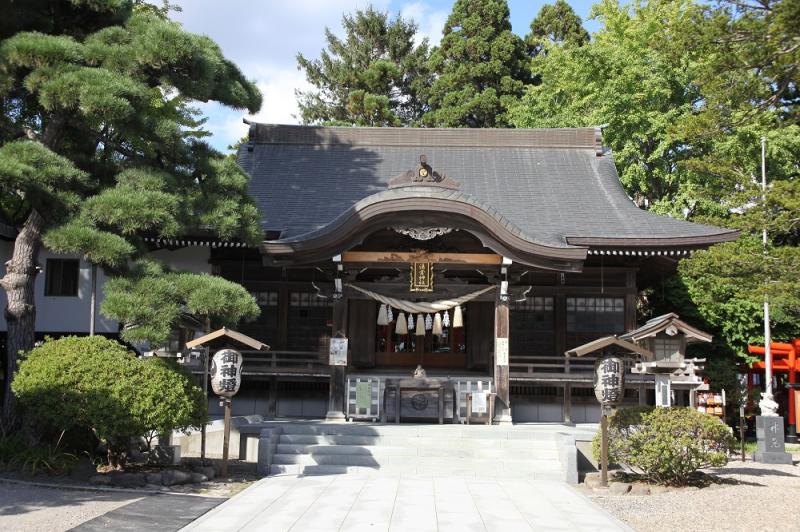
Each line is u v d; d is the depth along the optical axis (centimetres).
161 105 2100
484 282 2131
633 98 2812
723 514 1056
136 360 1259
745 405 2031
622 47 2936
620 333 1984
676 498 1196
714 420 1338
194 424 1286
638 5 3122
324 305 2036
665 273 2175
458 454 1459
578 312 2005
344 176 2298
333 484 1250
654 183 3058
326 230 1702
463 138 2473
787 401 2586
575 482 1364
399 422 1745
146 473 1259
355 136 2495
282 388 1995
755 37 1112
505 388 1748
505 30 4194
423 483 1270
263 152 2447
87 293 2055
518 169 2352
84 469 1309
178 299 1308
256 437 1556
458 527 952
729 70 1166
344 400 1794
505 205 2116
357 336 2184
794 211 1302
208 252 2020
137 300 1220
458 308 1823
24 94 1407
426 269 1791
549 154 2434
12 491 1112
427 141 2483
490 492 1198
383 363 2202
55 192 1282
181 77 1399
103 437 1207
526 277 2011
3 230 1931
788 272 1303
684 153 2922
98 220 1273
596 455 1385
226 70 1520
